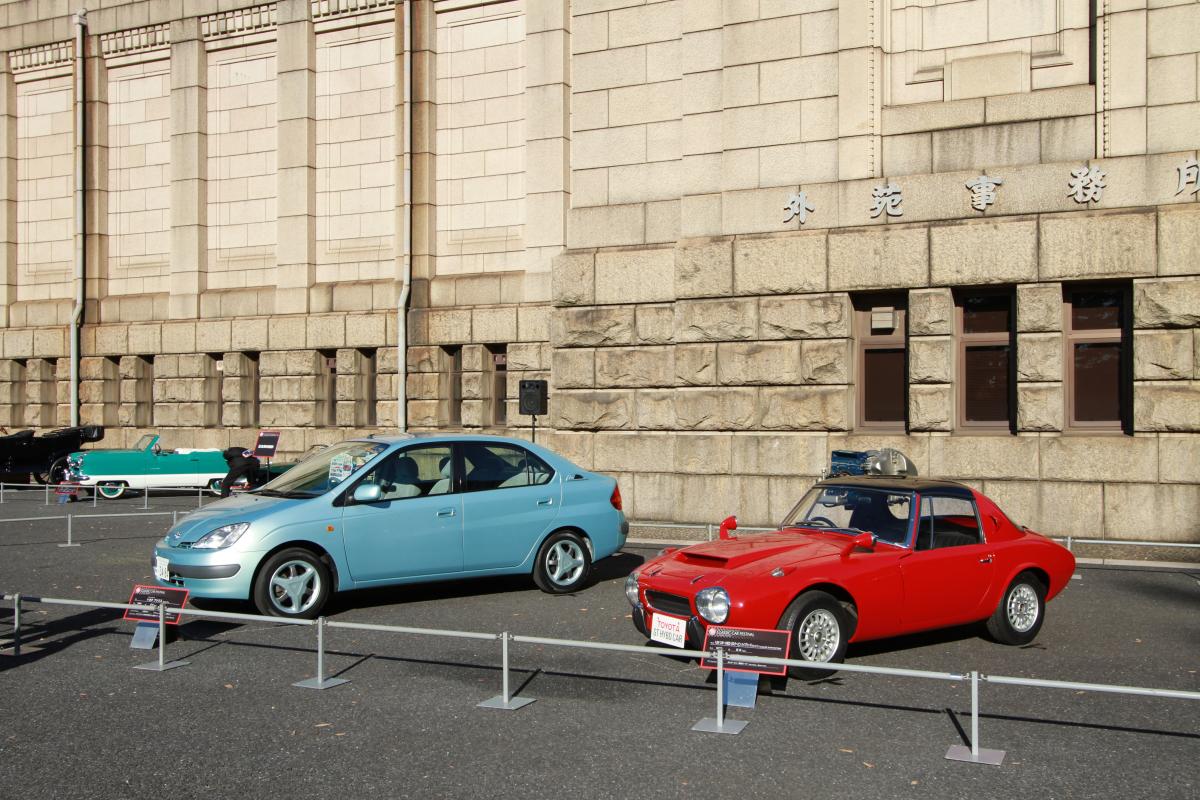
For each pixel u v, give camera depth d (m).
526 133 21.95
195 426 26.19
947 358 15.95
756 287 17.05
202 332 26.03
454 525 11.22
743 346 17.19
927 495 9.22
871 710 7.45
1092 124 15.22
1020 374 15.45
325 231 24.64
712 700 7.74
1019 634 9.38
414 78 23.08
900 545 8.91
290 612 10.32
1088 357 15.55
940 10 16.45
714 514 17.45
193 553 10.12
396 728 7.04
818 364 16.67
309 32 24.58
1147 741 6.75
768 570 8.13
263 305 25.30
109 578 12.85
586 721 7.19
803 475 16.78
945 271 15.86
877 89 16.45
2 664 8.83
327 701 7.70
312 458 11.85
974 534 9.38
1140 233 14.76
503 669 7.62
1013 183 15.56
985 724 7.12
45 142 28.84
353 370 24.00
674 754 6.49
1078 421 15.59
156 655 9.11
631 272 18.31
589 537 12.16
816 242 16.64
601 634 9.91
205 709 7.50
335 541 10.52
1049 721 7.20
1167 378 14.69
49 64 28.55
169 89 26.88
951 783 5.98
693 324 17.52
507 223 22.39
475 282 22.48
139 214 27.56
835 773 6.14
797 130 16.95
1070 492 15.18
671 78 18.30
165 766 6.32
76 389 27.77
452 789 5.92
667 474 17.89
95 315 27.83
